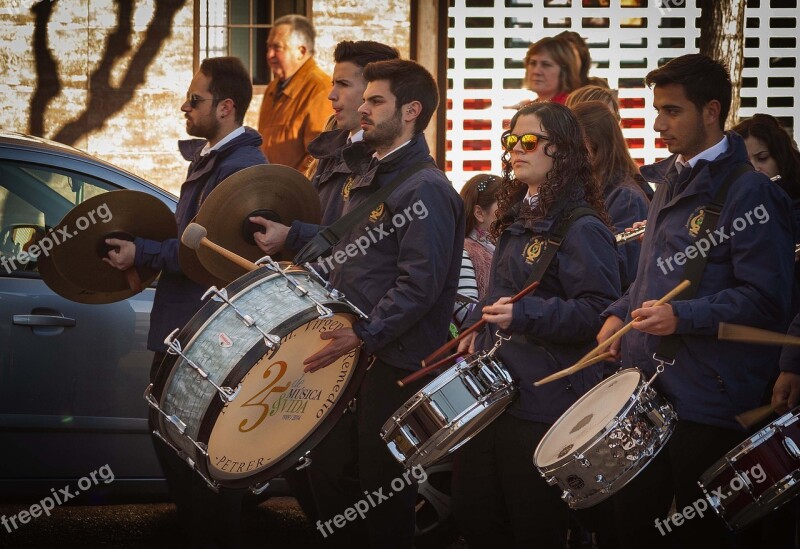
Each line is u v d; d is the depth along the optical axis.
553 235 7.63
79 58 17.78
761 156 9.19
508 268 7.83
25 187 10.06
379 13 18.00
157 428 7.56
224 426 7.30
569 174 7.66
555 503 7.60
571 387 7.61
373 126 8.28
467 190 10.41
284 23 14.39
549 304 7.43
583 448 6.81
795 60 18.31
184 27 17.89
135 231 8.93
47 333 9.80
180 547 9.91
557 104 7.75
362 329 7.76
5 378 9.70
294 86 14.31
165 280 9.16
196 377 7.14
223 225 8.51
